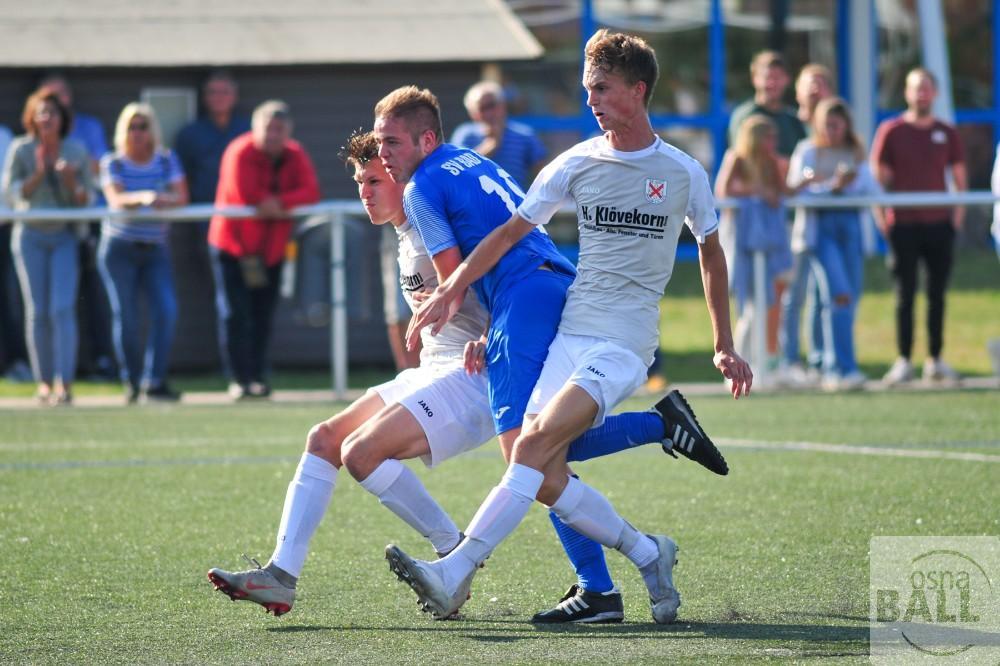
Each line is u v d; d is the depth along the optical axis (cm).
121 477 2777
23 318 4266
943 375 4038
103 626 1709
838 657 1531
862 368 4359
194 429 3394
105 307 4253
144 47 4441
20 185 3778
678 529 2256
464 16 4603
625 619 1745
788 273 3891
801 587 1878
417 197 1759
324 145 4444
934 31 7000
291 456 3011
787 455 2955
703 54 7231
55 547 2164
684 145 7256
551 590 1898
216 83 4234
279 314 4384
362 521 2353
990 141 7362
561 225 6016
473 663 1524
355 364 4409
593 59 1645
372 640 1638
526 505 1642
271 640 1641
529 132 3897
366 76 4425
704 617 1734
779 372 3956
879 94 7238
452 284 1708
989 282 5353
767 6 7206
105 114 4422
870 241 6700
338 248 3894
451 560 1623
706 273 1747
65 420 3550
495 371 1733
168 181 3841
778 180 3847
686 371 4384
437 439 1766
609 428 1741
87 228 3838
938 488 2572
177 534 2259
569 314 1706
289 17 4600
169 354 4366
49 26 4516
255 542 2198
